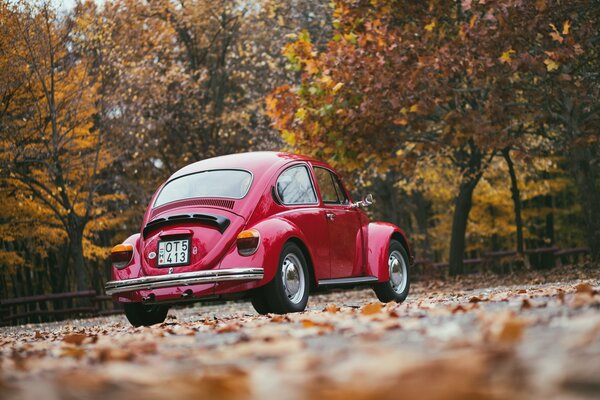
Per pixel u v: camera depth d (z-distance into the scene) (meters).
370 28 16.19
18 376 3.27
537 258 33.88
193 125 30.62
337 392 1.95
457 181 26.73
